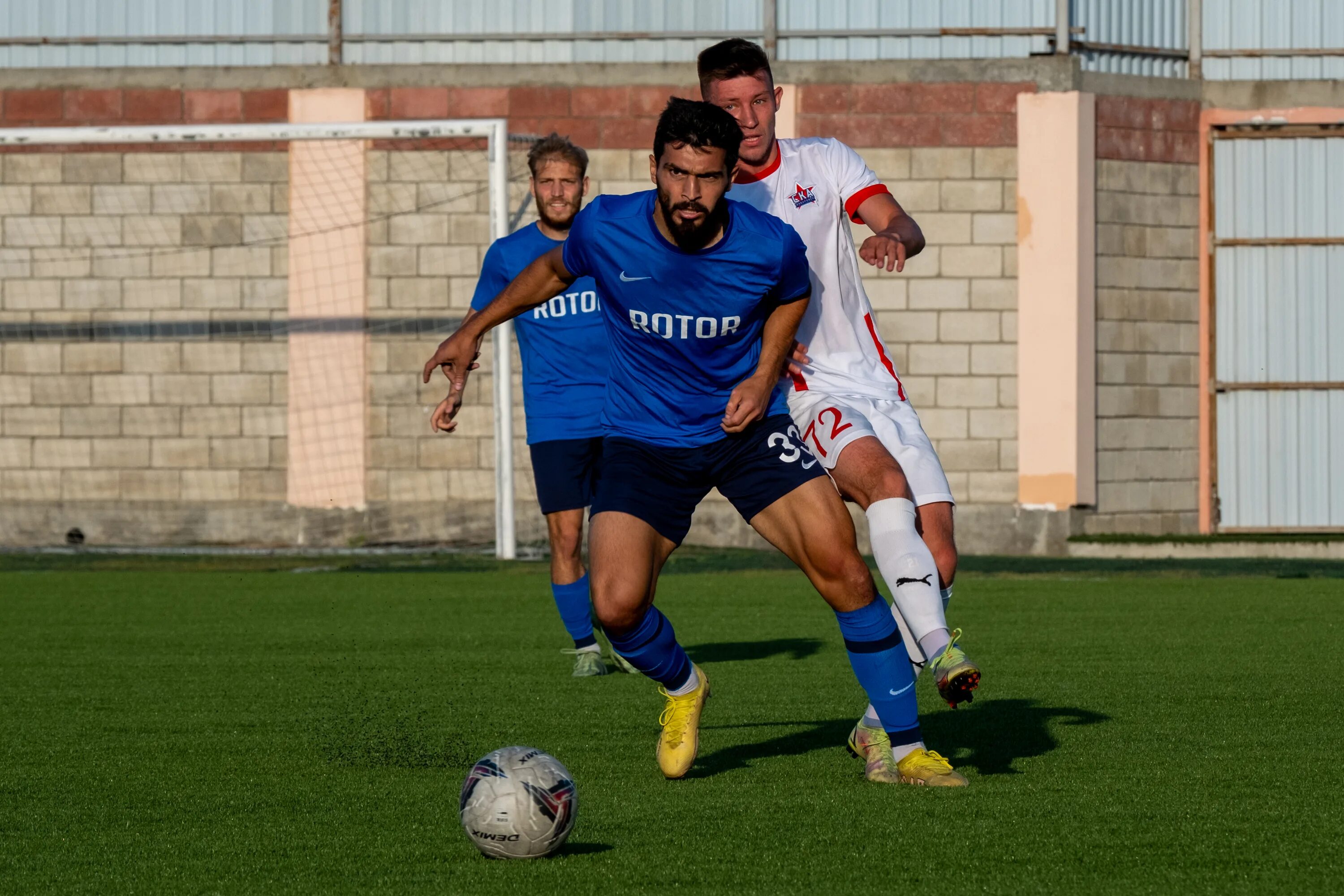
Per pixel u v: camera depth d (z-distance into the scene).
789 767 14.61
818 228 15.02
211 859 11.08
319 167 49.03
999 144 47.88
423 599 32.97
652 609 13.73
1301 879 10.29
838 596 13.38
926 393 48.12
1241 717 17.52
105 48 50.59
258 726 17.38
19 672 22.19
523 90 48.97
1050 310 47.69
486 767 11.07
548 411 21.69
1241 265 49.75
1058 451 47.59
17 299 49.78
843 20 48.88
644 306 13.08
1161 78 49.16
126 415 49.50
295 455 49.16
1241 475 49.84
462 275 48.97
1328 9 49.94
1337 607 30.48
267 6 50.25
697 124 12.17
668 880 10.30
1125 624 27.61
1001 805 12.71
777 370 13.35
